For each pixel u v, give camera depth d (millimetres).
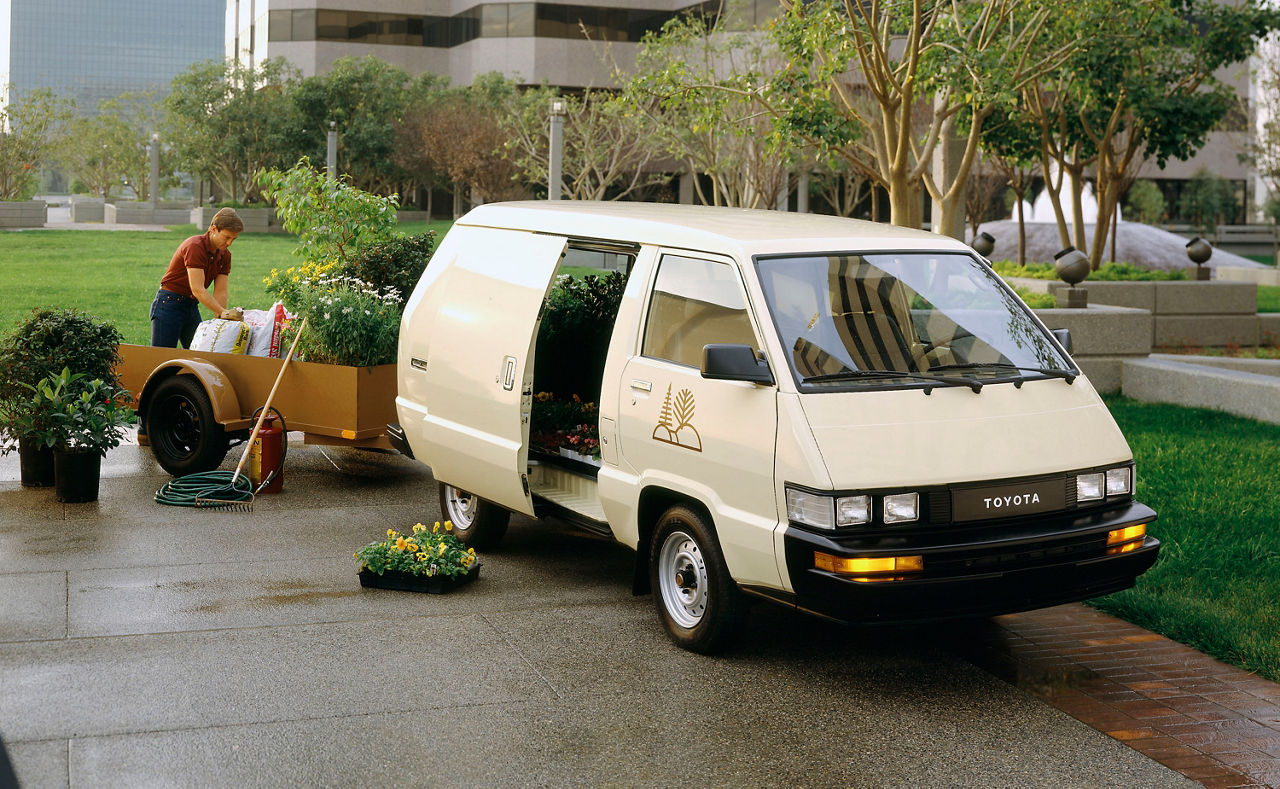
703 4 56000
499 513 7695
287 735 4883
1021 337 6043
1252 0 19125
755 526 5363
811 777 4625
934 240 6340
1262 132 42000
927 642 6191
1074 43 14180
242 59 72250
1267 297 26047
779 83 13570
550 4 59375
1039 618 6602
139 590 6699
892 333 5770
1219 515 8266
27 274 26391
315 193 11734
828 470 5125
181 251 10484
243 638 6000
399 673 5594
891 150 13648
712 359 5305
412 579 6848
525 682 5523
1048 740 4996
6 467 9742
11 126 48688
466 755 4746
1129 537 5570
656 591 6133
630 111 14773
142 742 4773
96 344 9359
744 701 5355
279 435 9203
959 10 14805
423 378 7762
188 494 8828
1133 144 20188
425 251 11703
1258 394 12094
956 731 5074
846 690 5508
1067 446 5582
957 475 5270
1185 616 6328
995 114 18594
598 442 6918
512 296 7047
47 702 5133
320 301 9328
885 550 5070
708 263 5957
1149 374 13586
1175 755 4867
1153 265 27031
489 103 47938
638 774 4621
